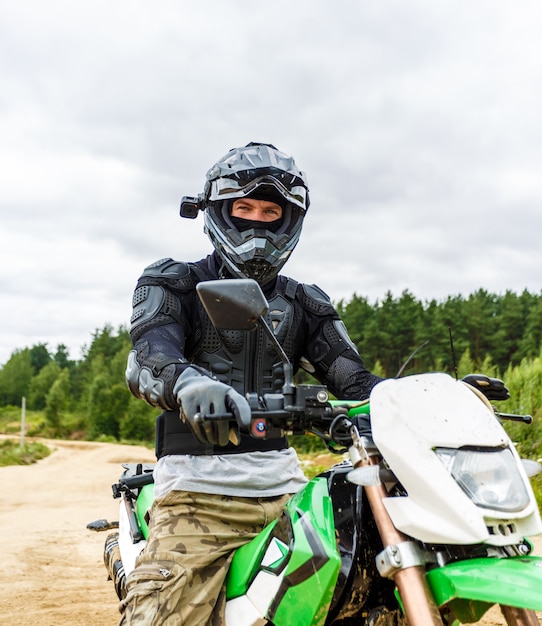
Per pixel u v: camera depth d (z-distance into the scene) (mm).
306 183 2896
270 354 2836
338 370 2986
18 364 113438
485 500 1843
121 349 102438
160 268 2809
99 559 6523
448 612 2041
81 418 65562
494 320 74375
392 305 80000
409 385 2061
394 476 1968
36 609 4824
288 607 2148
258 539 2377
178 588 2361
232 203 2838
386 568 1858
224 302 1989
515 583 1675
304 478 2850
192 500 2539
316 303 3041
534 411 10867
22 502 11578
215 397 1989
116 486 3564
